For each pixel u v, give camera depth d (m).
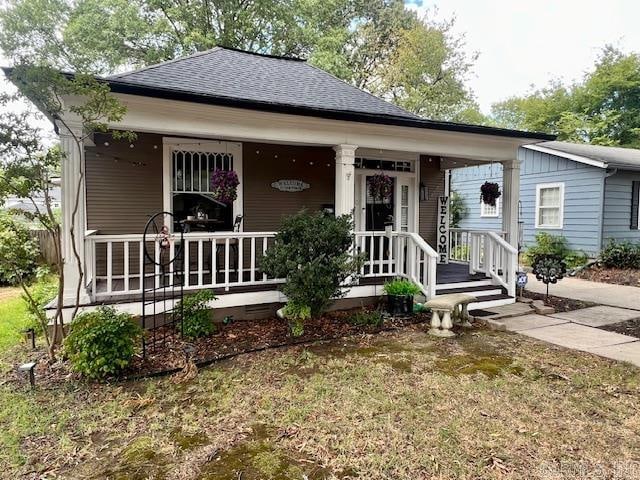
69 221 4.79
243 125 5.66
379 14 21.28
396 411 3.29
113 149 6.71
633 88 23.48
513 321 6.27
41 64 3.92
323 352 4.74
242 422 3.15
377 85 22.53
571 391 3.69
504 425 3.07
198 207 7.21
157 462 2.65
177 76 6.19
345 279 5.91
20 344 5.18
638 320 6.38
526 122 28.17
